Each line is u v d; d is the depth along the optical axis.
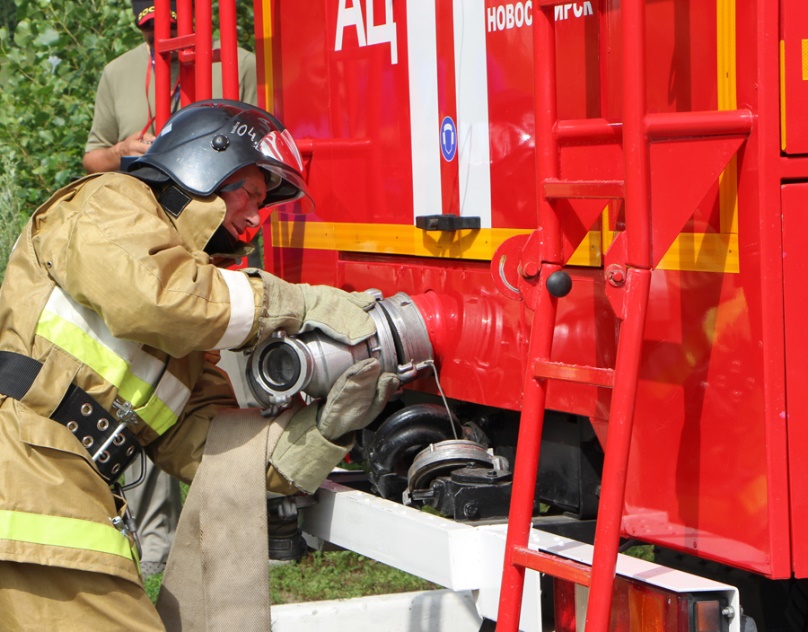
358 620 3.62
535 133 2.65
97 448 2.79
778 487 2.35
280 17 3.94
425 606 3.66
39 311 2.75
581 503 2.98
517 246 2.59
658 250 2.32
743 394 2.38
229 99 3.42
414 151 3.32
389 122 3.42
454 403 3.39
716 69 2.39
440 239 3.24
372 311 3.10
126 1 7.52
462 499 2.84
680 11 2.46
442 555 2.69
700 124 2.29
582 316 2.79
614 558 2.27
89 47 7.54
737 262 2.38
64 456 2.70
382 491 3.20
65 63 7.68
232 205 3.04
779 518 2.35
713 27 2.39
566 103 2.78
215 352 3.27
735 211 2.37
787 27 2.30
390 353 3.06
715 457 2.45
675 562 3.06
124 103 5.35
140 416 2.85
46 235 2.80
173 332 2.64
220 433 2.97
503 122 2.98
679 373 2.52
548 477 3.10
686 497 2.52
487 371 3.09
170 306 2.61
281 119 3.98
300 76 3.85
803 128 2.33
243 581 2.88
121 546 2.72
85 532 2.65
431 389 3.34
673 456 2.55
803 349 2.35
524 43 2.89
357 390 2.87
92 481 2.74
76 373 2.74
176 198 2.92
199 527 2.93
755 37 2.30
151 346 2.83
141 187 2.84
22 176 7.77
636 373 2.28
